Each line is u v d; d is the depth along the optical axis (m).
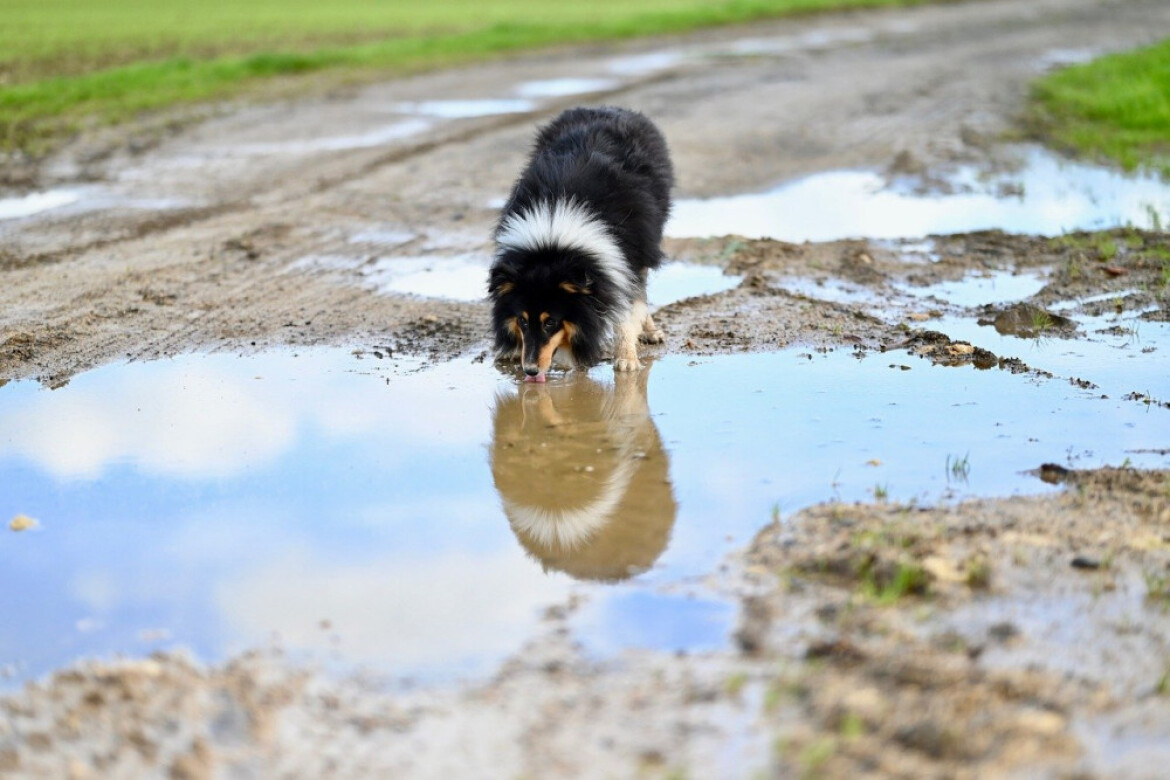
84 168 8.62
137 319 6.42
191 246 7.25
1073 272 6.73
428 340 6.27
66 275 6.87
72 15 21.34
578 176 6.05
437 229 7.51
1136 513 5.07
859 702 4.51
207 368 6.03
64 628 4.79
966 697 4.52
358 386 5.91
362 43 16.42
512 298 5.96
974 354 6.02
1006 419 5.59
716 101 11.21
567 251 5.93
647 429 5.60
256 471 5.39
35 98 11.02
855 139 9.31
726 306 6.51
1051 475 5.27
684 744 4.38
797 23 19.09
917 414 5.63
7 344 6.16
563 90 12.03
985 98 11.15
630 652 4.67
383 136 9.67
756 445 5.48
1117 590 4.79
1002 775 4.17
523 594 4.87
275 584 4.92
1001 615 4.73
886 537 4.96
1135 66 12.28
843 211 7.70
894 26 18.45
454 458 5.46
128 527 5.14
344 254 7.16
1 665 4.69
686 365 6.04
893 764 4.23
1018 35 16.92
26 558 5.02
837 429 5.56
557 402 5.79
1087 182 8.09
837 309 6.46
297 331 6.33
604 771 4.24
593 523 5.14
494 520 5.16
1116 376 5.85
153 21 20.30
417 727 4.50
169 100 11.31
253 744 4.46
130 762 4.38
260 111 10.96
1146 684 4.55
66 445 5.52
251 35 17.78
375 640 4.73
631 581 4.90
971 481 5.25
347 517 5.18
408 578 4.94
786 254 7.05
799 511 5.13
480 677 4.62
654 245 6.18
